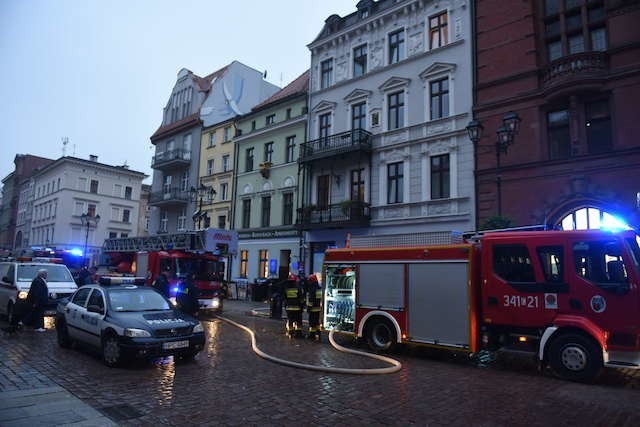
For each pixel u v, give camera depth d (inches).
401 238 441.7
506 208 700.7
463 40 800.3
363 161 941.8
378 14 940.0
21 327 500.7
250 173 1236.5
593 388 294.8
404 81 878.4
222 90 1454.2
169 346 327.0
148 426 204.2
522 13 725.9
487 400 260.5
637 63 601.9
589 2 664.4
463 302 375.2
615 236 317.7
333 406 241.8
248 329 534.3
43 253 1065.5
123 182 2230.6
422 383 299.1
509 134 572.1
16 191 2741.1
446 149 801.6
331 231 974.4
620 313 305.7
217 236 772.0
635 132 593.6
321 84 1074.1
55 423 200.7
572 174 637.3
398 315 411.5
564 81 637.3
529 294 345.7
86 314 364.8
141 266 802.8
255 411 230.7
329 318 472.1
